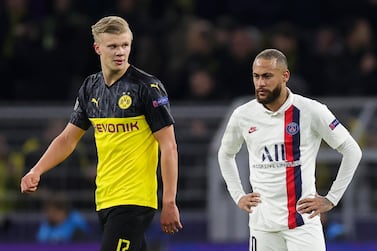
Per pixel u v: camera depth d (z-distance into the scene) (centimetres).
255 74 2467
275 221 2489
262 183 2508
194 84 4178
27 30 4397
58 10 4394
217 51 4306
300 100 2500
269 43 4312
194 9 4716
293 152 2484
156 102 2303
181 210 3869
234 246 3659
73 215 3809
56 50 4347
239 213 3728
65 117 3959
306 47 4406
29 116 3947
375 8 4709
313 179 2506
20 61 4362
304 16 4803
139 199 2308
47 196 3872
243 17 4772
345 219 3741
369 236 3741
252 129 2525
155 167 2348
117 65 2297
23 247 3684
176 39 4322
